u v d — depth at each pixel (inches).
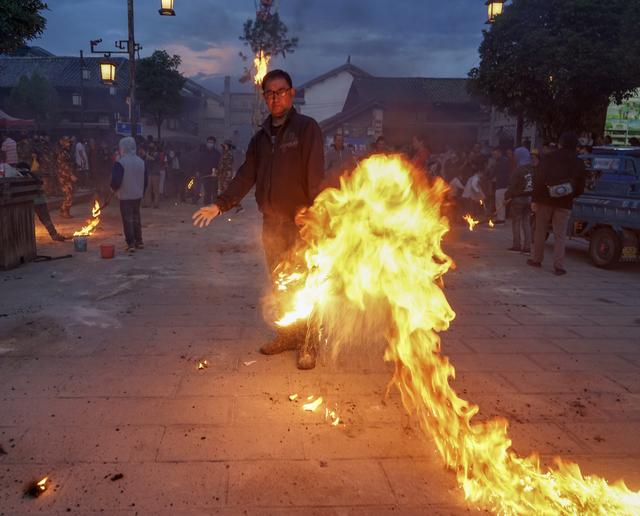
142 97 1446.9
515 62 652.7
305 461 111.6
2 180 282.4
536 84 667.4
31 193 307.1
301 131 156.3
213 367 160.1
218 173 668.7
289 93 154.7
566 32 624.4
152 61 1429.6
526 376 159.6
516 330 202.5
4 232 287.4
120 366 159.8
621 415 136.1
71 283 261.7
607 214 323.9
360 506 97.7
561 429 128.3
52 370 156.1
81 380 149.4
